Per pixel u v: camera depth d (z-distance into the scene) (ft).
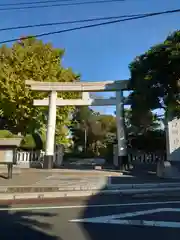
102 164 98.27
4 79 88.33
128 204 32.65
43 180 51.16
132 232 21.08
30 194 37.73
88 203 33.27
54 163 84.69
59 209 29.48
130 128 90.27
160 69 60.34
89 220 24.64
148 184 47.37
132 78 67.87
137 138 87.45
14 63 91.91
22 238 19.49
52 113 79.30
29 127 95.66
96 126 165.37
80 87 79.25
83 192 40.16
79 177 56.44
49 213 27.50
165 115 65.10
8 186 43.47
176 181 51.55
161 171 59.41
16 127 97.50
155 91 62.49
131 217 25.94
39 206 31.12
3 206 31.09
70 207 30.63
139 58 65.72
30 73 90.79
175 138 70.18
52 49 98.12
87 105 80.07
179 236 20.16
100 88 78.54
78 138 168.66
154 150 85.87
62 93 93.61
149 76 61.82
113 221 24.31
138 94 67.87
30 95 87.71
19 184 45.83
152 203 33.47
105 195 39.86
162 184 47.91
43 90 80.74
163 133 87.61
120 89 77.82
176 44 57.21
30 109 89.97
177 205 32.17
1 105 90.53
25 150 87.40
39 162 83.66
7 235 20.20
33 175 58.90
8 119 96.17
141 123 78.89
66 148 161.79
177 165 64.95
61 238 19.52
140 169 74.38
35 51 95.09
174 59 56.80
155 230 21.66
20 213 27.48
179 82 60.08
